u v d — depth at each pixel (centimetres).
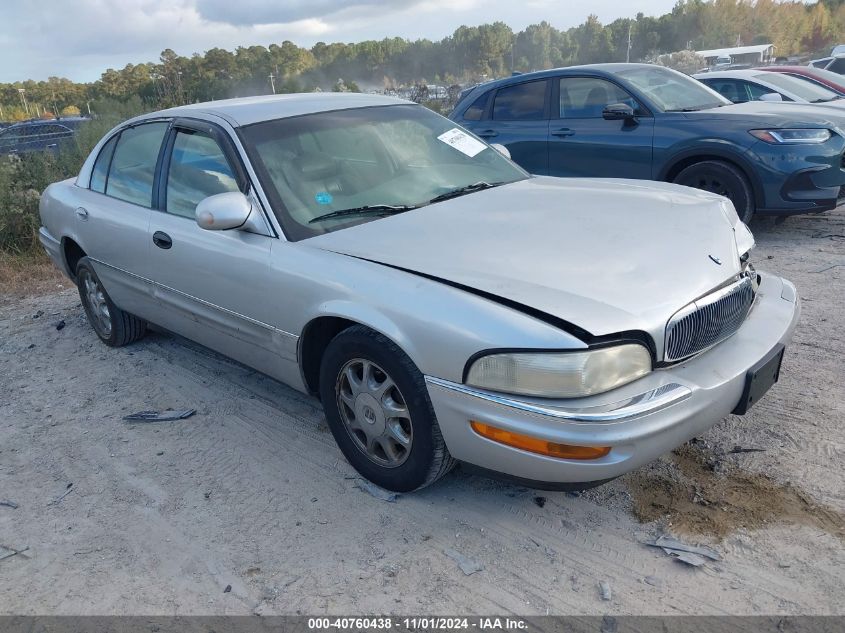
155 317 457
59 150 1128
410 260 304
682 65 4791
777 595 251
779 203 641
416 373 287
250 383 452
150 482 352
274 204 349
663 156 687
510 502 313
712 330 291
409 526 303
